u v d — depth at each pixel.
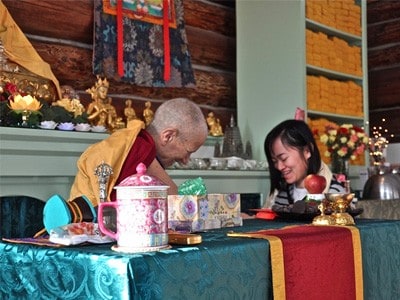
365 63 4.80
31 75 2.83
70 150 2.73
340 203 2.07
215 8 4.30
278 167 2.99
